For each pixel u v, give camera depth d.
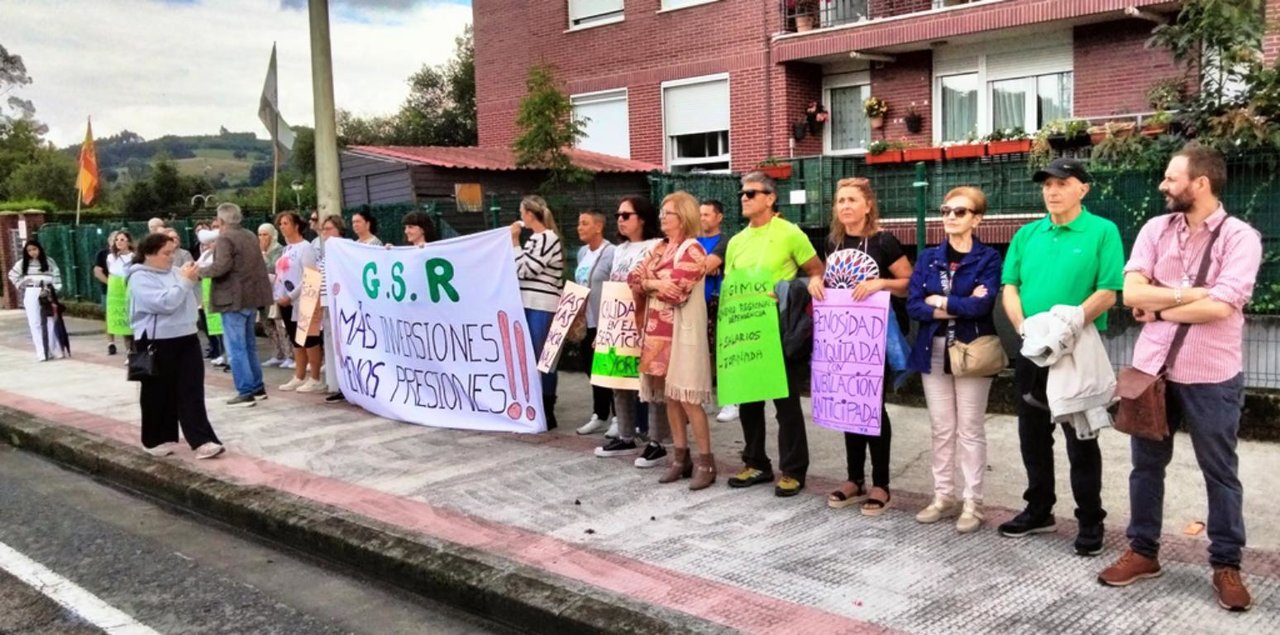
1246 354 6.67
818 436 7.08
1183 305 3.79
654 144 17.05
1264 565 4.29
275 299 9.88
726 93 16.12
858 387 5.14
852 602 4.11
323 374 10.69
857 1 15.53
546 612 4.26
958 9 13.71
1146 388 3.88
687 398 5.68
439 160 13.40
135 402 9.54
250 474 6.61
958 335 4.79
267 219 14.54
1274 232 6.68
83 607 4.77
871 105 15.36
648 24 16.86
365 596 4.89
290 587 5.03
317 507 5.79
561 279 7.51
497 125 19.25
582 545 4.96
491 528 5.30
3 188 46.75
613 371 6.46
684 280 5.55
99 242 18.50
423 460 6.79
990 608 3.99
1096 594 4.08
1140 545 4.14
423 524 5.41
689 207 5.66
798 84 15.73
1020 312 4.48
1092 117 12.98
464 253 7.39
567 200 12.23
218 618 4.62
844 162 11.22
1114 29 13.07
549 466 6.50
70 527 6.13
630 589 4.36
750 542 4.89
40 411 9.25
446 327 7.59
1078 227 4.27
